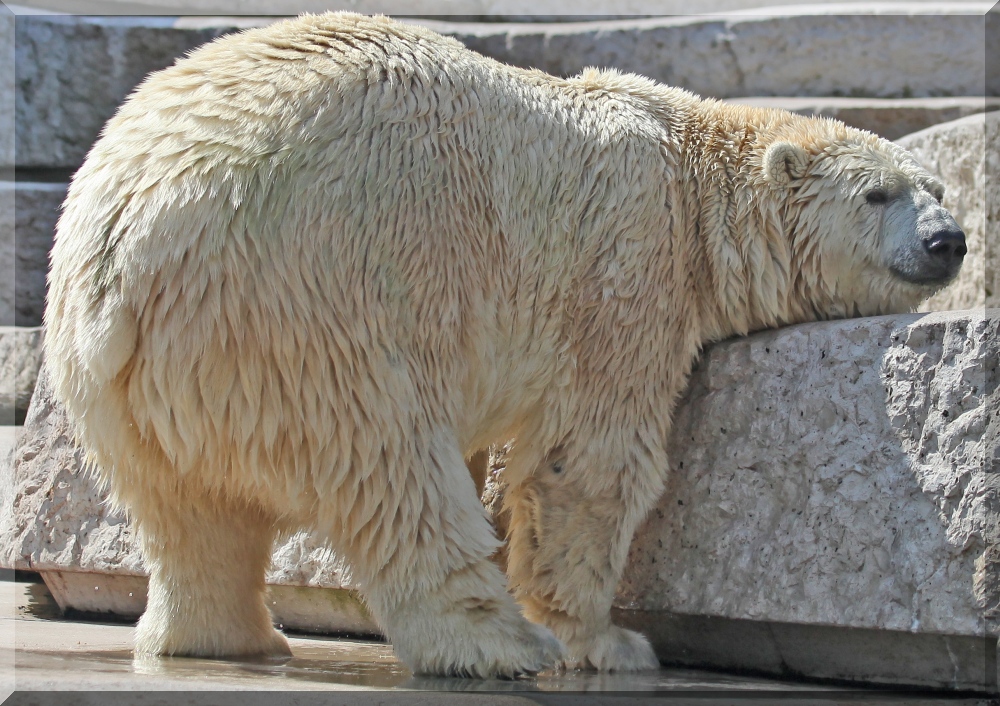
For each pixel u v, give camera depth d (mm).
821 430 12586
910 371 11984
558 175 12695
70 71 26406
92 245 10836
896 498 11836
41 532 16609
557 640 11734
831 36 27062
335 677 10922
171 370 10562
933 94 27125
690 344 13672
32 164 26406
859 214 14148
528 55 27000
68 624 15828
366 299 11047
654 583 13734
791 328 13461
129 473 11562
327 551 15008
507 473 13352
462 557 11344
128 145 11125
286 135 11062
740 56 27125
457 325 11617
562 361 12656
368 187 11195
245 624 12633
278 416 10781
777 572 12562
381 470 11078
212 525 12016
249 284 10609
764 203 14078
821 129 14664
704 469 13539
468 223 11773
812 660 12609
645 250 13016
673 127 14086
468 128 12055
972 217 20938
